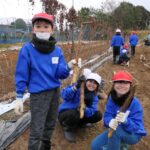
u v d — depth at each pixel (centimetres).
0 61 443
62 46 455
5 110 231
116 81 155
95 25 512
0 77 332
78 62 196
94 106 197
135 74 493
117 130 156
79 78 192
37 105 153
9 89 299
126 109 154
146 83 407
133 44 740
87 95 193
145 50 1038
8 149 183
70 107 197
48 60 152
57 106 164
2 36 898
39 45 148
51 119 165
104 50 692
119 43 584
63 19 411
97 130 217
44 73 152
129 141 159
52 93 157
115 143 157
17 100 149
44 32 149
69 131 198
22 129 204
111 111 163
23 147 187
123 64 582
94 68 458
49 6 353
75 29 450
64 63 160
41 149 167
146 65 612
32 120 156
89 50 497
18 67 149
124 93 157
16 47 806
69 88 194
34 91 151
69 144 194
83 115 188
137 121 158
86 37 511
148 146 199
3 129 197
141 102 300
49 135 168
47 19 147
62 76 159
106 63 593
